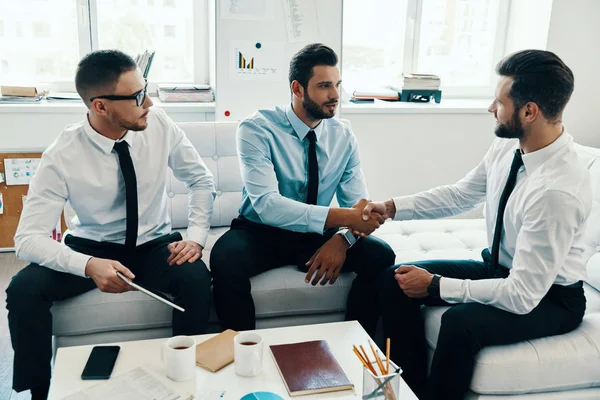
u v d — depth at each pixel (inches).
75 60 132.3
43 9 127.3
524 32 141.6
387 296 74.8
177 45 137.3
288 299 79.0
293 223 79.0
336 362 57.1
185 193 95.3
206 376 55.2
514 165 69.0
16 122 117.1
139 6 132.3
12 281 69.4
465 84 151.0
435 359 66.8
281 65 122.5
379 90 140.7
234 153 97.4
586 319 70.6
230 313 75.1
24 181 121.4
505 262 72.2
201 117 127.1
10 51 128.3
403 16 142.4
